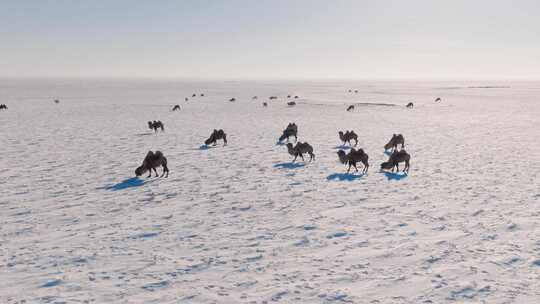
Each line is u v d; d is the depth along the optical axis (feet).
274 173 61.52
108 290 24.93
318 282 26.05
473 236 34.65
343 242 33.55
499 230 36.09
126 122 137.90
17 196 48.57
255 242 33.63
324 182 55.57
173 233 35.91
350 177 58.54
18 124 128.77
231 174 61.00
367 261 29.53
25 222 38.99
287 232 36.09
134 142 94.17
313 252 31.40
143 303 23.26
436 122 140.26
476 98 307.99
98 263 29.25
